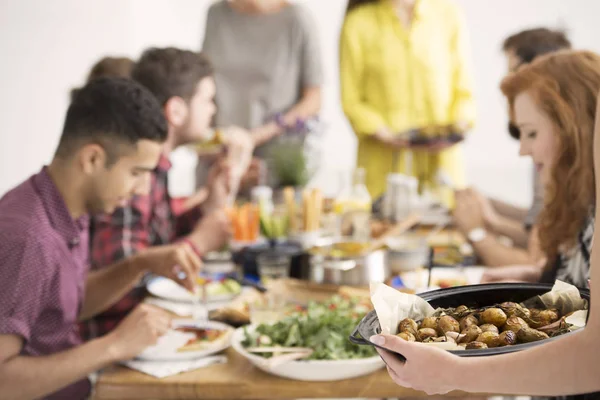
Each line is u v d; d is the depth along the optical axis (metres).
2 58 5.53
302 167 3.10
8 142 5.61
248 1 3.97
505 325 1.01
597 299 0.89
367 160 3.77
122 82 1.54
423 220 2.99
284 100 4.03
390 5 3.78
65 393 1.61
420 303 1.06
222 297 2.01
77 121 1.48
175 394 1.41
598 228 0.90
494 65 5.14
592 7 5.01
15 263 1.37
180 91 2.45
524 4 5.05
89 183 1.51
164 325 1.56
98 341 1.49
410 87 3.81
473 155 5.23
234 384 1.40
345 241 2.26
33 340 1.50
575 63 1.50
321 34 5.18
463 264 2.36
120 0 5.54
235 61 3.99
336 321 1.50
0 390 1.37
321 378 1.40
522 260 2.36
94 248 2.18
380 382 1.40
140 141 1.50
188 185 5.36
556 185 1.53
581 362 0.89
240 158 2.73
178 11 5.56
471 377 0.92
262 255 2.20
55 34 5.55
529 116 1.54
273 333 1.52
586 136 1.48
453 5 3.86
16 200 1.47
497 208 3.04
